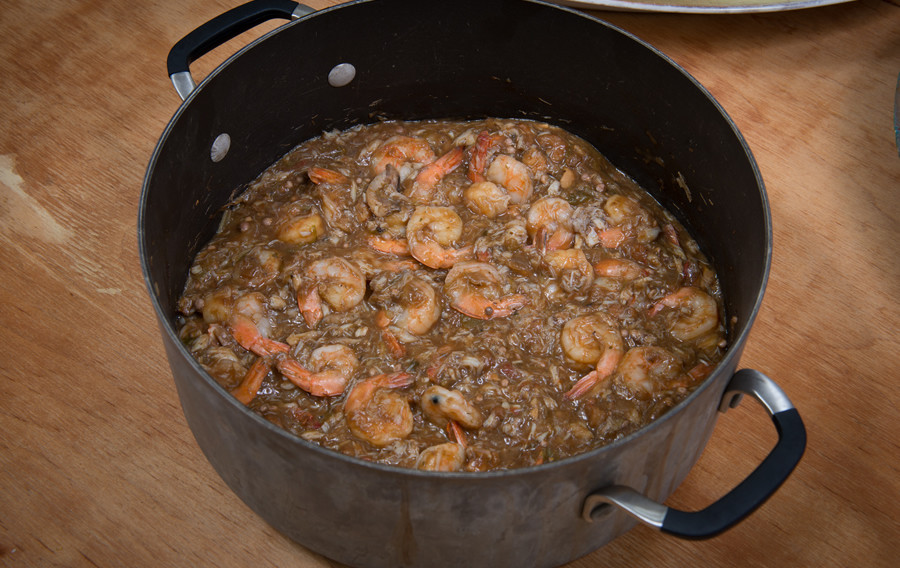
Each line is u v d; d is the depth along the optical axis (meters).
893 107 0.79
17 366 0.66
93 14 0.83
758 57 0.82
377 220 0.71
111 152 0.76
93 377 0.66
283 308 0.67
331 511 0.53
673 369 0.63
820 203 0.74
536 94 0.75
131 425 0.64
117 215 0.73
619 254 0.70
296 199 0.72
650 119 0.71
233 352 0.65
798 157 0.77
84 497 0.62
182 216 0.67
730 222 0.66
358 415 0.60
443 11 0.70
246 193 0.73
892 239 0.73
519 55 0.73
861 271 0.72
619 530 0.57
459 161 0.74
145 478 0.63
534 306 0.67
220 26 0.66
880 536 0.62
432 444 0.60
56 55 0.81
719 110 0.64
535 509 0.52
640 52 0.68
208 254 0.70
